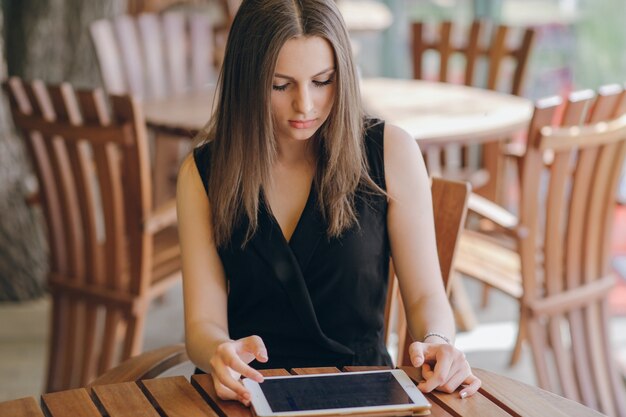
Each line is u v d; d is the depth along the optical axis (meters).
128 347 2.98
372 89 3.91
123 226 3.21
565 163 2.78
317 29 1.65
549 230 2.85
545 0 4.81
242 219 1.81
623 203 3.03
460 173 3.94
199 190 1.87
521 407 1.50
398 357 2.01
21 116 2.89
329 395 1.49
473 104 3.59
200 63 4.18
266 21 1.66
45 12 4.00
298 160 1.83
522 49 4.02
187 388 1.55
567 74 4.78
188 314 1.82
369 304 1.87
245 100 1.71
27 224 4.03
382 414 1.44
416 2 5.44
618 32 4.55
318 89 1.71
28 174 4.02
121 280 2.99
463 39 5.21
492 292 4.27
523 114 3.40
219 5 5.41
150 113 3.45
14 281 4.07
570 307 2.97
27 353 3.69
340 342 1.88
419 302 1.81
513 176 4.76
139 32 3.94
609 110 2.79
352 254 1.81
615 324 3.85
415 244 1.84
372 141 1.84
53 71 4.07
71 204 2.98
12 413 1.46
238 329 1.89
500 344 3.74
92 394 1.54
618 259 4.29
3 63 4.03
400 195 1.84
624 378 3.42
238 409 1.47
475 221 4.47
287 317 1.85
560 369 3.00
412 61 4.36
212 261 1.86
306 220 1.81
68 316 3.11
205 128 1.90
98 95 2.73
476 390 1.53
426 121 3.29
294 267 1.81
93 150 2.82
